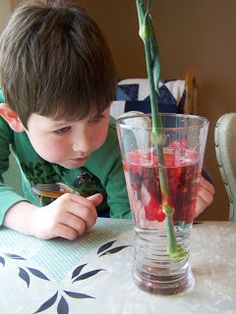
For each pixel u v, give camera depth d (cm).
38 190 92
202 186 65
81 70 60
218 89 203
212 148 203
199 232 59
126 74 209
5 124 88
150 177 44
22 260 53
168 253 45
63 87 60
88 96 61
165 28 200
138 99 160
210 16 195
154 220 45
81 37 62
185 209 45
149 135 43
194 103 180
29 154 90
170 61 204
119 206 82
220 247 55
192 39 199
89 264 51
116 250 55
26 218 61
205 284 46
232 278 47
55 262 52
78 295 44
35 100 62
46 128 64
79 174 89
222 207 204
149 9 38
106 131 70
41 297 44
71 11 67
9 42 64
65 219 58
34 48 61
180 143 45
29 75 61
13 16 67
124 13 202
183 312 41
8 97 68
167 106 160
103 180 87
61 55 60
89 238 58
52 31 62
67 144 67
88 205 61
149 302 43
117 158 86
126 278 48
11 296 45
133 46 205
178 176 44
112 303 43
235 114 85
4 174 99
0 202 66
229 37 196
